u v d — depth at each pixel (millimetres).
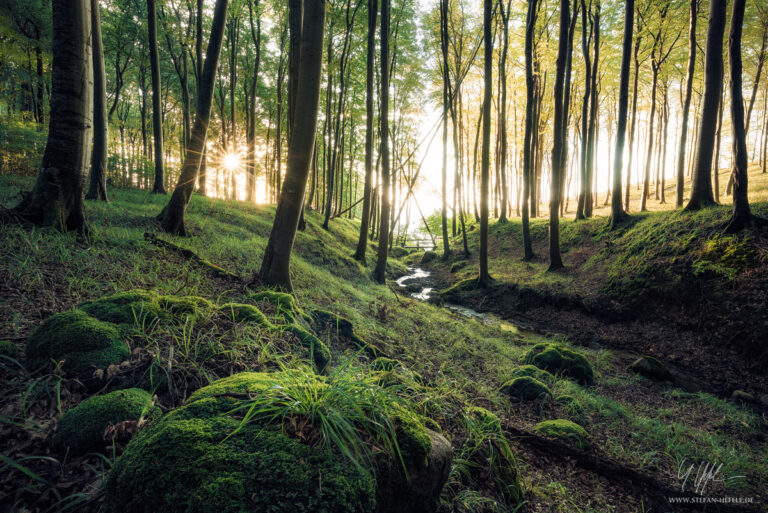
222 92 23828
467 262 18812
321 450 1541
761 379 6797
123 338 2648
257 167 27578
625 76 13570
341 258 13547
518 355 7465
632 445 4383
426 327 8172
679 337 8508
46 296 3344
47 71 15562
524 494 2990
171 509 1256
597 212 24891
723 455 4340
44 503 1532
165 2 15500
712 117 10891
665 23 15125
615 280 10961
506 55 19734
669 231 11062
